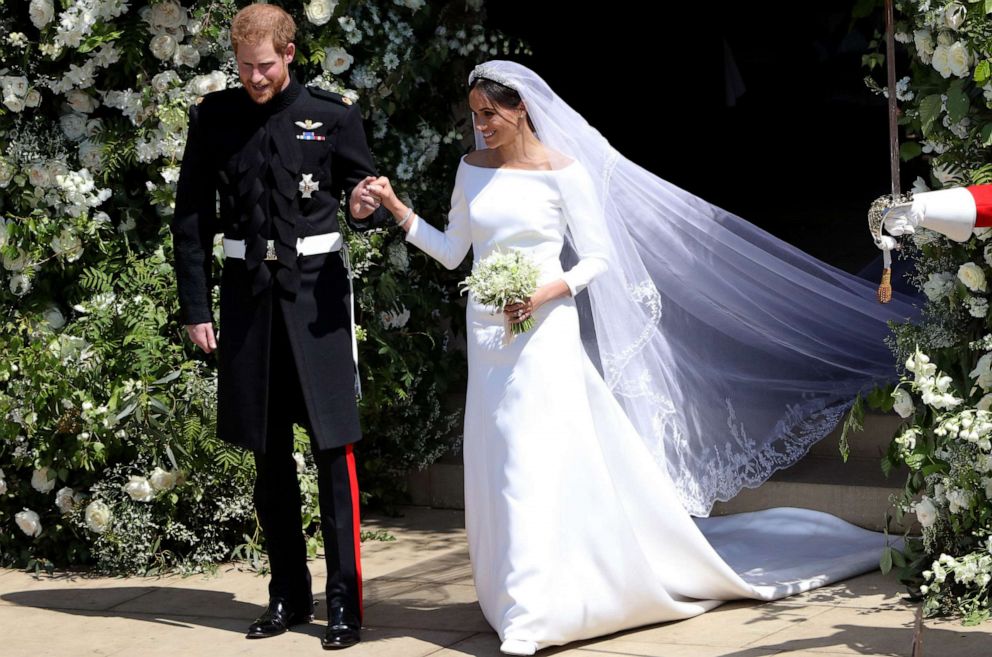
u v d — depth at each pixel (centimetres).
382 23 2367
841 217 3788
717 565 1767
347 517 1745
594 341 1942
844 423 2005
